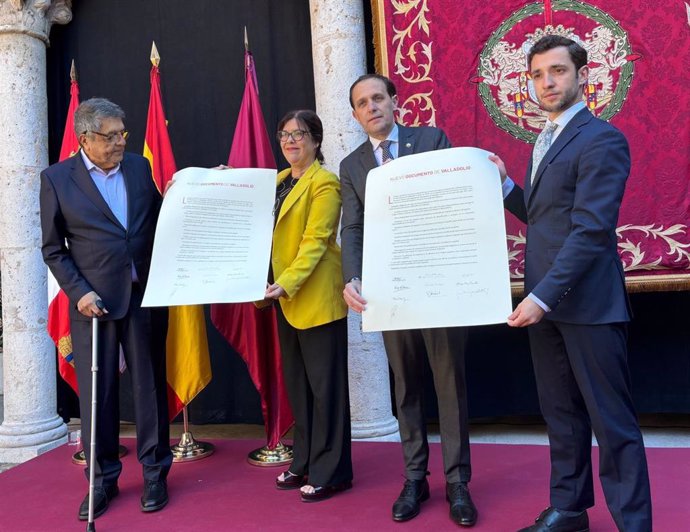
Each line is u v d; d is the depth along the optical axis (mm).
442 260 1877
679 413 3793
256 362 2969
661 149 3090
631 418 1700
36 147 3754
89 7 4223
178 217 2316
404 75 3451
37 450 3553
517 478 2486
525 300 1629
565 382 1847
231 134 3982
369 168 2172
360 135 3336
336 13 3346
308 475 2523
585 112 1763
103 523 2248
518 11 3287
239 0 3971
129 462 3006
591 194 1628
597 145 1651
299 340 2396
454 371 2062
